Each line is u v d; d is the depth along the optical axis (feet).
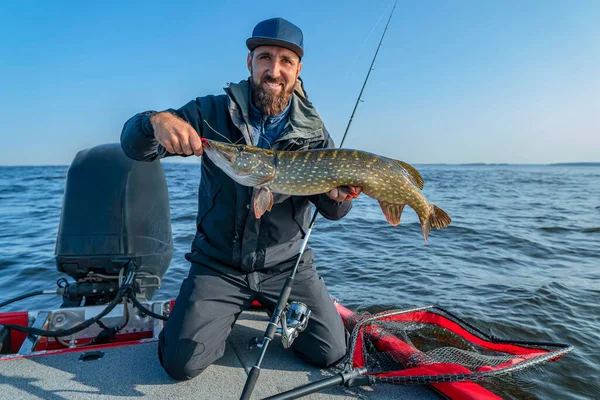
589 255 11.65
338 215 4.64
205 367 3.77
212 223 4.23
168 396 3.43
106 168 5.03
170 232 5.70
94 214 4.83
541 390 4.72
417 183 4.66
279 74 4.28
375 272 9.58
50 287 8.79
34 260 10.78
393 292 8.18
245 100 4.33
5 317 4.43
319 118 4.57
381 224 16.72
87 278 4.80
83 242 4.75
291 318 3.55
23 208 22.00
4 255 11.28
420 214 4.67
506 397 4.57
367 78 5.37
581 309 7.33
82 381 3.57
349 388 3.62
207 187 4.31
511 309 7.29
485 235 14.49
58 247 4.78
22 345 4.06
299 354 4.16
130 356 4.02
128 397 3.39
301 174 4.21
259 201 4.00
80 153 5.20
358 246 12.51
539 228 16.05
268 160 4.13
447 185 49.34
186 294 4.02
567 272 9.80
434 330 4.81
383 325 4.61
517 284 8.71
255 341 4.37
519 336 6.28
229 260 4.18
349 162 4.32
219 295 4.08
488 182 57.98
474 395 3.33
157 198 5.40
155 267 5.25
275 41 4.16
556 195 35.32
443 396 3.52
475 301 7.69
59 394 3.37
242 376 3.80
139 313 4.65
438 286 8.56
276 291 4.27
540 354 3.83
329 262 10.46
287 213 4.34
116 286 4.82
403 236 14.23
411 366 3.79
